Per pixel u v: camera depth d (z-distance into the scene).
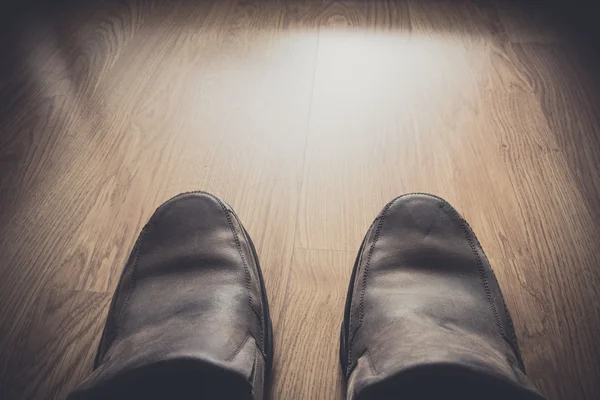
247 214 0.91
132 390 0.56
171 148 1.01
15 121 1.05
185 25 1.27
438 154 0.98
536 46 1.18
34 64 1.18
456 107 1.06
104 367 0.60
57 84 1.13
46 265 0.85
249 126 1.04
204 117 1.06
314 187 0.94
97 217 0.91
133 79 1.14
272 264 0.84
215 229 0.77
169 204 0.80
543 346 0.75
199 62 1.17
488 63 1.15
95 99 1.10
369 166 0.97
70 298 0.81
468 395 0.53
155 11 1.31
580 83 1.10
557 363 0.74
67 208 0.92
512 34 1.21
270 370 0.73
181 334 0.60
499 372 0.52
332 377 0.73
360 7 1.30
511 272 0.83
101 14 1.31
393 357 0.57
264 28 1.25
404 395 0.55
